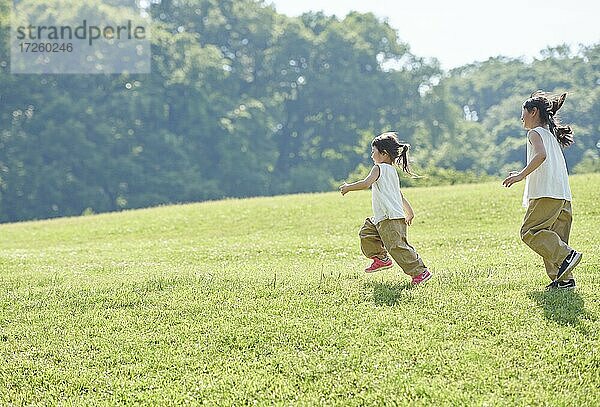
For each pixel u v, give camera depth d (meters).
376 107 92.00
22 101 74.00
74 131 72.50
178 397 8.12
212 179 79.31
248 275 12.98
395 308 10.29
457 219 23.28
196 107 80.00
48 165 71.81
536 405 7.45
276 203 29.39
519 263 13.37
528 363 8.34
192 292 11.81
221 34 96.25
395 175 11.45
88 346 9.76
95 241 24.44
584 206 22.83
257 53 96.06
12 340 10.20
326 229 23.33
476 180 49.06
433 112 95.12
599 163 66.88
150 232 25.30
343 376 8.34
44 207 70.69
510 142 106.25
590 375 8.01
